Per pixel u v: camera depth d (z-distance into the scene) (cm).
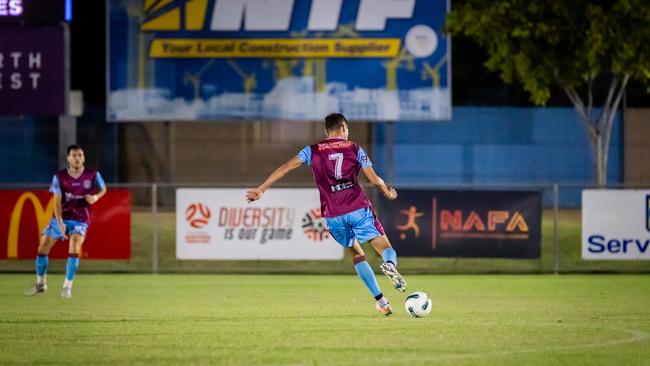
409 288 5109
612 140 10225
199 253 5772
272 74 8150
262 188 3288
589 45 7738
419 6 8106
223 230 5769
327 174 3306
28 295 4634
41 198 5806
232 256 5769
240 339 3016
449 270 6109
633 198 5794
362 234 3306
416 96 8125
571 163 10219
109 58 8125
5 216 5812
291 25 8125
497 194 5812
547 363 2578
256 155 9844
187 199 5772
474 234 5803
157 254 6625
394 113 8138
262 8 8125
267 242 5778
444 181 10094
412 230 5772
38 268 4606
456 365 2534
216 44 8131
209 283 5444
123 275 6006
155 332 3203
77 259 4516
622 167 10219
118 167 9831
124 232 5784
